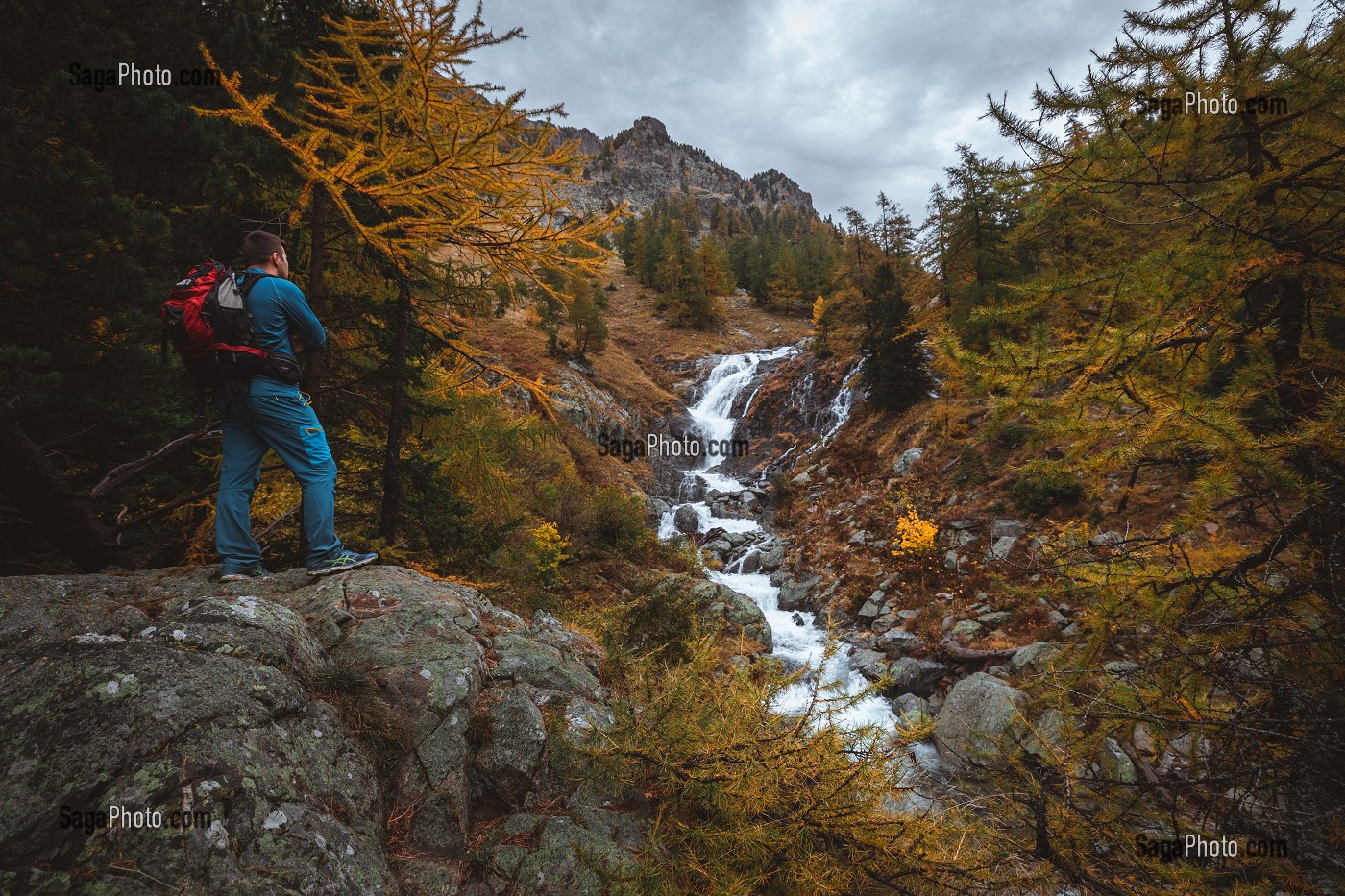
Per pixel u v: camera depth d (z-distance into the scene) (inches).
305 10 210.5
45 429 170.9
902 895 93.6
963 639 395.5
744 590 589.0
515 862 84.4
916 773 113.8
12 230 121.3
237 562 121.4
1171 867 105.1
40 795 57.4
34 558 177.3
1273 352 134.3
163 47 169.8
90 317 142.3
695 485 981.8
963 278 775.7
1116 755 190.7
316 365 194.5
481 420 250.8
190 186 171.9
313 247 186.7
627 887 80.1
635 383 1347.2
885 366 835.4
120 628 83.3
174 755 64.3
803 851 92.6
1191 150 128.3
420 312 222.7
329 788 77.4
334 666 100.9
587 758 100.7
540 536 385.7
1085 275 122.7
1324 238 119.1
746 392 1280.8
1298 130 119.3
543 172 163.2
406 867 79.2
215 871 58.0
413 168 160.1
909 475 653.3
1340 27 110.2
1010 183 139.2
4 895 50.1
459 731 97.6
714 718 106.0
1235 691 117.3
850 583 526.6
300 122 155.6
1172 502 414.0
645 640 186.1
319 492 126.7
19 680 69.2
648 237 2640.3
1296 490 102.0
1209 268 110.8
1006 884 98.2
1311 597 119.6
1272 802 114.6
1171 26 131.4
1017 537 478.3
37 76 140.2
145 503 197.6
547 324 1262.3
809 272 2294.5
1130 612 132.2
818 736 101.6
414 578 138.3
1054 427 121.0
